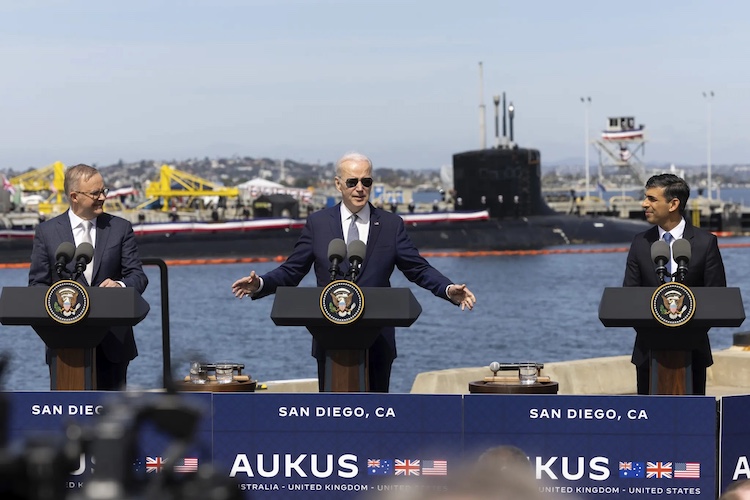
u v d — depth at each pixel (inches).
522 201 4771.2
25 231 4261.8
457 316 2736.2
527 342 2202.3
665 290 308.5
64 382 324.2
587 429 301.7
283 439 305.9
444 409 302.7
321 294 305.9
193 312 2844.5
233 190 5364.2
